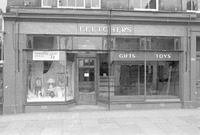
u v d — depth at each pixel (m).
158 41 10.31
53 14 9.51
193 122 7.89
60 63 9.80
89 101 10.77
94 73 10.81
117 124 7.65
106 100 10.22
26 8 9.36
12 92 9.37
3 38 9.30
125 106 10.08
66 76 10.19
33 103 9.57
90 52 9.97
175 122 7.89
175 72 10.62
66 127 7.32
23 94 9.51
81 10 9.63
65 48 9.79
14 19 9.32
